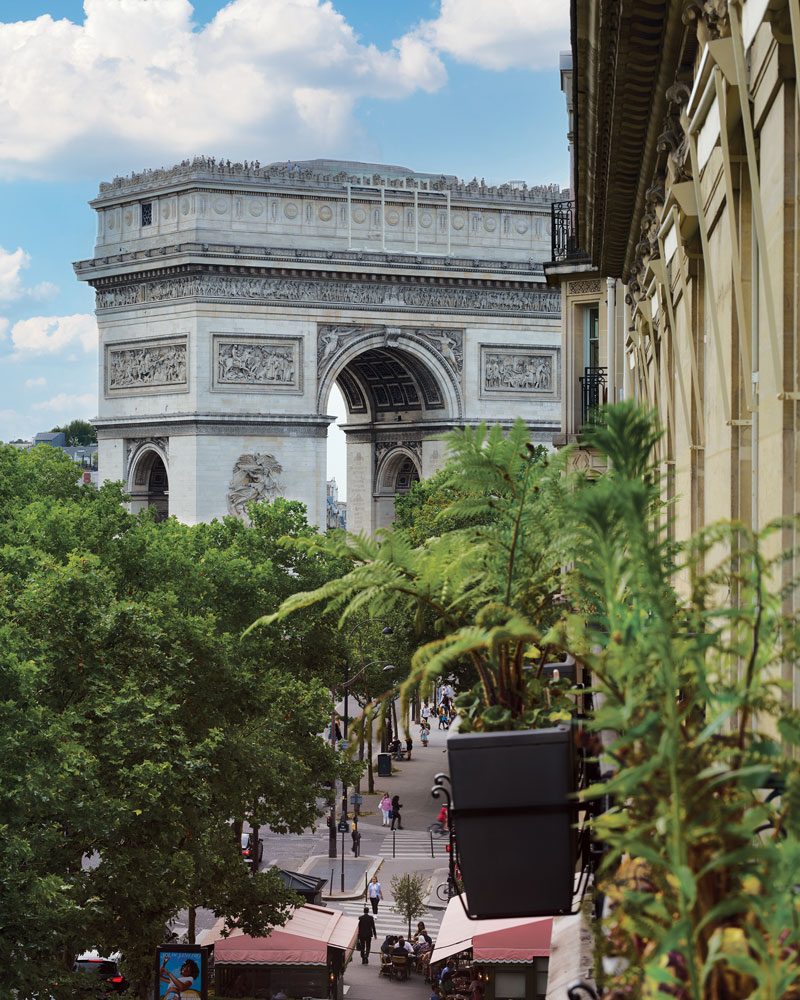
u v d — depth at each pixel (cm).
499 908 1176
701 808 686
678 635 777
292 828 7469
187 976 5550
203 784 6009
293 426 16862
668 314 2662
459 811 1184
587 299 7262
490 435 1259
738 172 1722
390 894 9956
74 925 4862
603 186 3844
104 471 17538
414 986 8138
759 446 1577
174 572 7756
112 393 17488
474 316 18250
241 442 16650
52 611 5597
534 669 1311
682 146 2375
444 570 1230
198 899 6600
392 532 1243
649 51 2434
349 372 19450
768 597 765
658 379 3516
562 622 954
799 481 1388
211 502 16488
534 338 18562
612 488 749
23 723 4556
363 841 11412
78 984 4656
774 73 1374
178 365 16700
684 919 646
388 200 17812
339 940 7419
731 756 725
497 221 18425
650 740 709
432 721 17550
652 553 718
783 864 646
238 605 8056
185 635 6475
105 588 5881
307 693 7750
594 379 7225
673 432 2991
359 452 19912
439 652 949
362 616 9806
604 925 729
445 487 1292
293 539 1270
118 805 5056
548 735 1174
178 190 16800
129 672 5841
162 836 5578
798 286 1385
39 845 4606
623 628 749
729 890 694
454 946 5919
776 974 632
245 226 16925
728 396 1836
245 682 6681
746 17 1520
